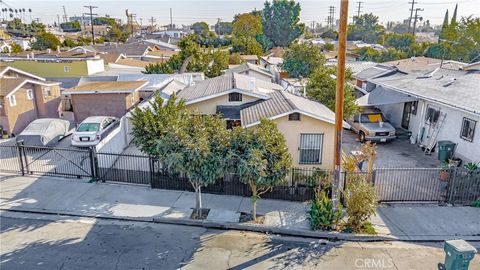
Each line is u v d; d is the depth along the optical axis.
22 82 24.78
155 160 15.38
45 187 15.59
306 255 11.12
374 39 122.44
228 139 12.59
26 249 11.27
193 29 169.62
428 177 16.34
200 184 12.98
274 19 105.56
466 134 17.86
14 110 24.30
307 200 14.50
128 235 12.18
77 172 16.77
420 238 12.03
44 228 12.56
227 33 151.75
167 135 12.66
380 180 15.89
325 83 23.22
